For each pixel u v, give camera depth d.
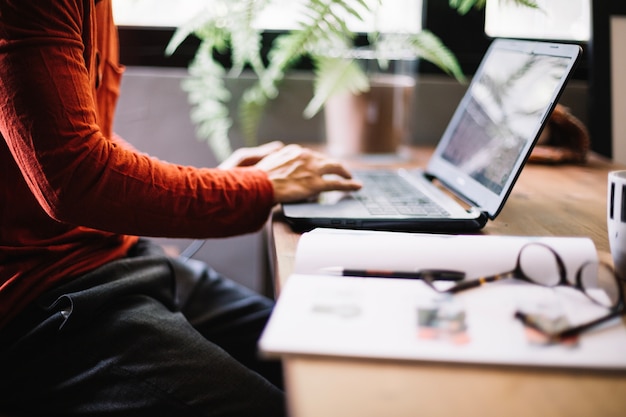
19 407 0.79
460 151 1.05
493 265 0.59
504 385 0.44
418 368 0.46
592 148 1.40
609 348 0.48
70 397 0.77
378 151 1.35
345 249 0.61
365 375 0.45
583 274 0.58
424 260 0.60
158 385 0.75
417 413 0.41
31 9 0.68
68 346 0.77
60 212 0.73
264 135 1.57
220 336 1.03
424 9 1.54
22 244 0.81
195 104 1.57
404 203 0.88
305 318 0.52
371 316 0.52
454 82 1.56
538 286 0.58
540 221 0.86
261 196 0.82
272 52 1.44
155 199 0.75
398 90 1.32
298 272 0.61
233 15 1.31
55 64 0.70
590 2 1.38
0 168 0.78
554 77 0.83
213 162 1.59
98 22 0.88
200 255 1.66
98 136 0.73
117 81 0.95
